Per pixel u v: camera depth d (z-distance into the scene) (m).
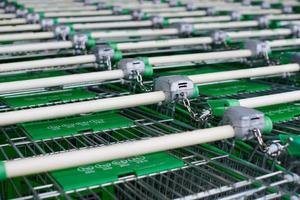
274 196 0.87
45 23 2.11
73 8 2.71
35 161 0.81
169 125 1.26
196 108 1.33
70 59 1.46
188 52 2.06
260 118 0.98
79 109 1.07
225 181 0.91
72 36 1.74
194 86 1.17
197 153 1.07
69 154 0.83
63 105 1.06
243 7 2.88
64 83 1.25
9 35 1.79
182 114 1.34
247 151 1.07
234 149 1.10
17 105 1.32
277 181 0.91
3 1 2.86
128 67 1.35
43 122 1.23
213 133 0.95
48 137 1.13
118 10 2.66
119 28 2.47
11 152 1.19
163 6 2.92
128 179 0.94
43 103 1.34
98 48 1.52
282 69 1.44
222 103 1.10
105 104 1.09
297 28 2.08
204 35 2.21
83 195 1.00
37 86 1.22
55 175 0.95
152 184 0.98
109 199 1.03
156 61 1.43
